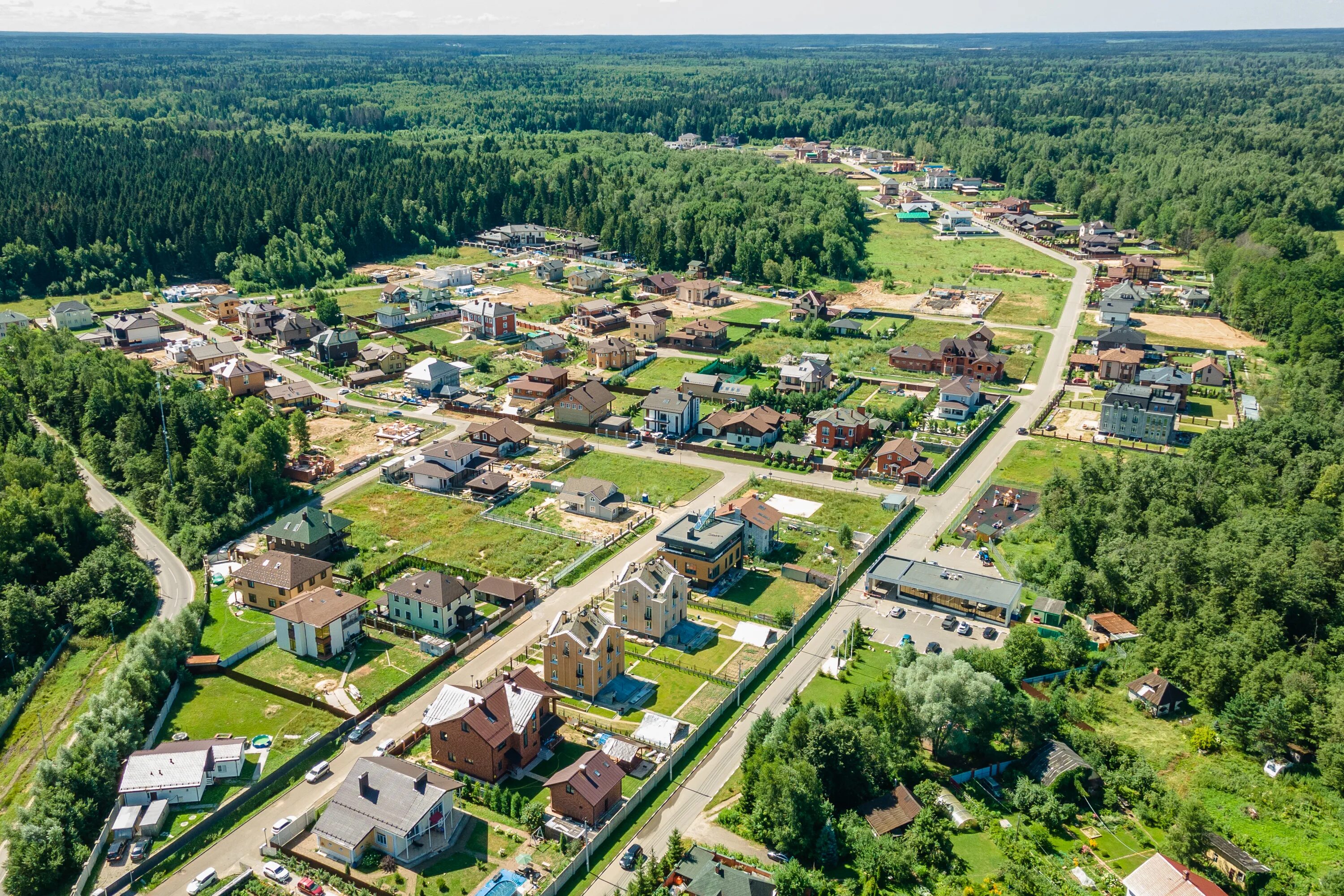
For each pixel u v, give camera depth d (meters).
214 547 148.12
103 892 83.19
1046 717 102.62
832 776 94.75
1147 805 95.19
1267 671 106.81
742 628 125.44
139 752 97.94
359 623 124.06
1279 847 91.12
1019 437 194.00
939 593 131.75
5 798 97.31
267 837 90.56
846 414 187.12
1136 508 143.62
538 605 131.75
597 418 197.25
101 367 193.75
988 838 91.88
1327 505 142.12
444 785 91.88
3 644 120.19
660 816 93.50
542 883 84.62
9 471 151.88
